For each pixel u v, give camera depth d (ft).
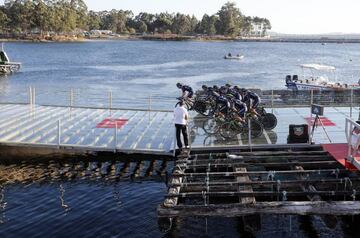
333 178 41.70
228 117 54.49
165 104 105.91
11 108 77.15
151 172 51.83
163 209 35.96
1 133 59.62
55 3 574.97
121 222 39.09
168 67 211.41
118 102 109.29
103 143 55.52
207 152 49.65
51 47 403.95
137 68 205.98
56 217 40.16
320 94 85.97
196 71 190.80
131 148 52.90
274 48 461.78
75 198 44.57
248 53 351.25
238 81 154.40
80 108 77.82
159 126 64.44
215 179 44.24
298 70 196.85
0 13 510.58
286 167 46.47
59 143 54.24
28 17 520.83
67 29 552.41
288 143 50.62
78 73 182.80
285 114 68.59
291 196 40.40
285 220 38.75
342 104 80.28
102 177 50.55
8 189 47.11
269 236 35.96
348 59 280.51
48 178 50.39
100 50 366.22
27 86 141.08
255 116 55.67
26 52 325.42
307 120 61.16
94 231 37.50
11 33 520.83
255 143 51.34
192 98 65.92
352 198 40.01
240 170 43.62
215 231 36.99
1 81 154.71
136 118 69.82
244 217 36.01
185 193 38.24
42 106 79.41
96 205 42.78
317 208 35.50
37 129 62.08
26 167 53.88
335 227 36.29
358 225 37.76
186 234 36.58
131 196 44.91
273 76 171.12
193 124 61.16
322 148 48.75
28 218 40.01
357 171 40.81
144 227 38.04
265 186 40.27
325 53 362.53
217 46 480.64
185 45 492.13
